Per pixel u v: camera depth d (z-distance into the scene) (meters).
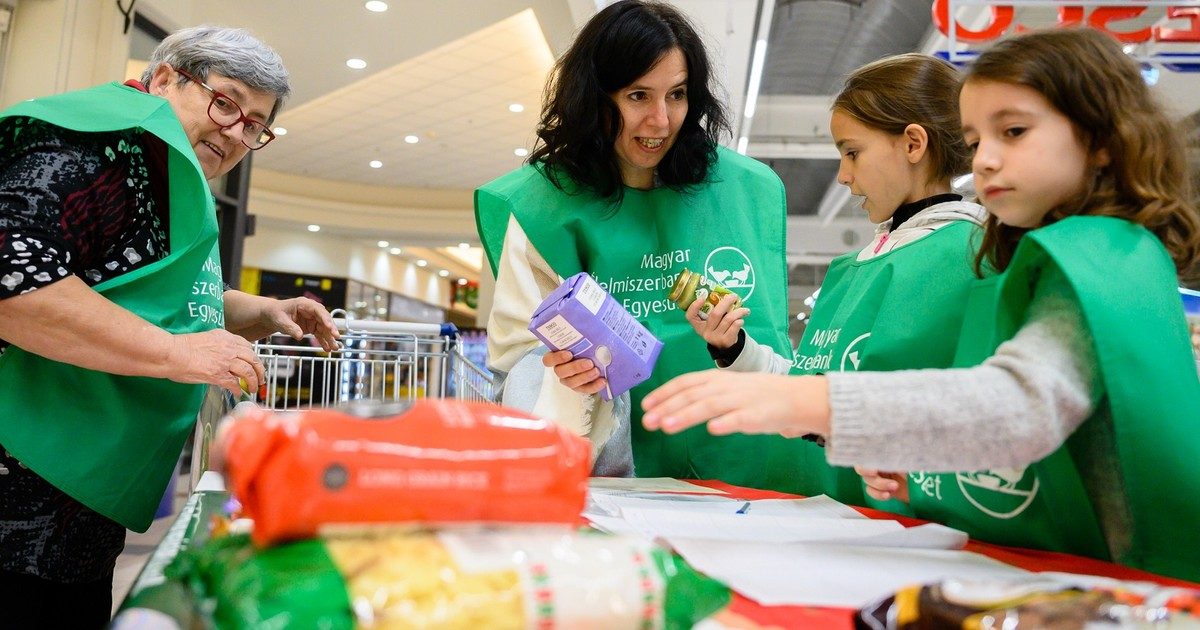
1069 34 0.74
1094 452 0.70
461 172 12.27
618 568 0.43
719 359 1.32
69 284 1.10
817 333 1.33
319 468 0.43
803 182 8.33
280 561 0.40
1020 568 0.66
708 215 1.53
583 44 1.40
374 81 8.62
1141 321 0.62
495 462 0.47
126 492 1.24
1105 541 0.73
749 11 4.08
